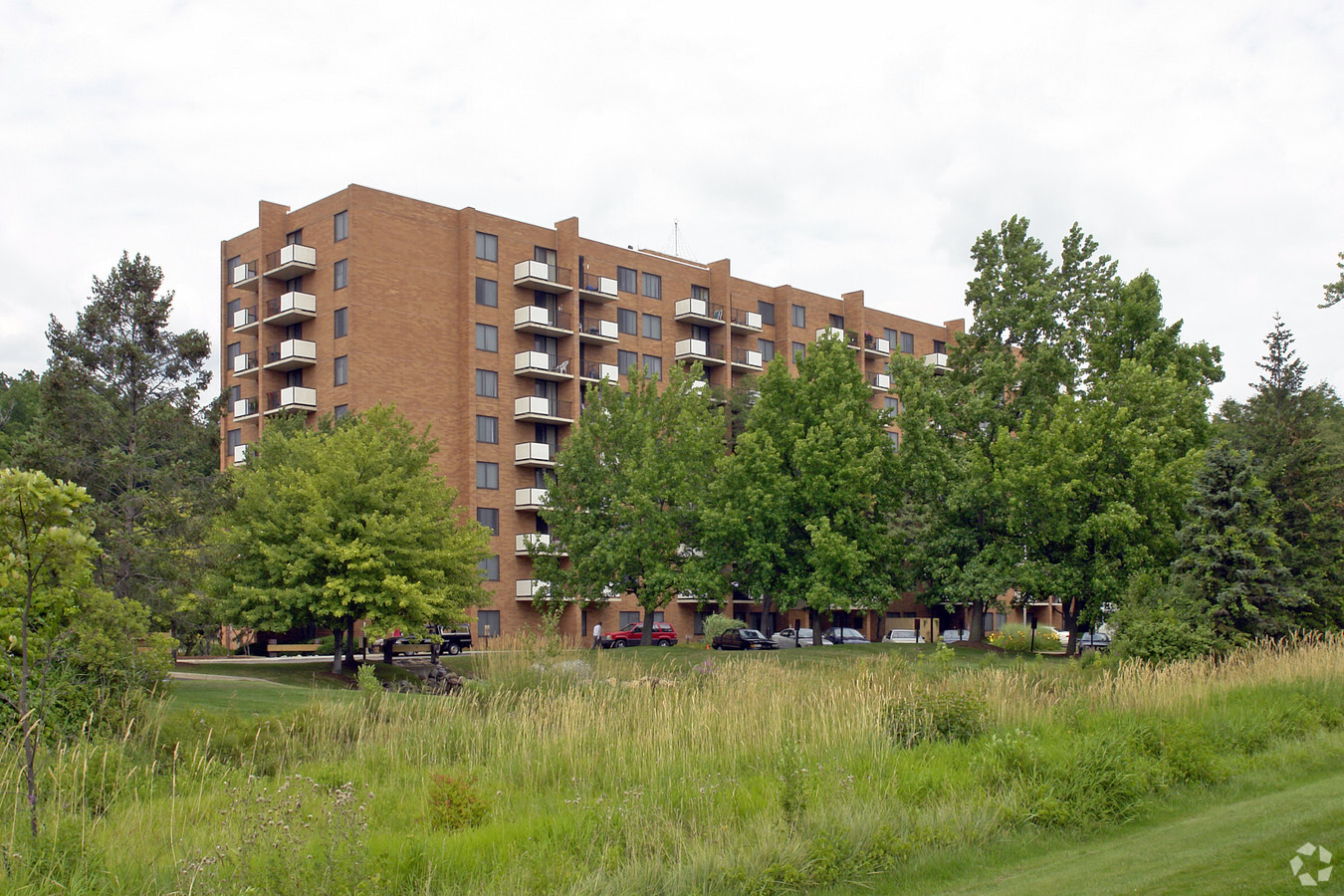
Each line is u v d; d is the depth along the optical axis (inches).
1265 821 445.4
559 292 2605.8
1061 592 1636.3
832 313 3297.2
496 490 2433.6
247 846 372.5
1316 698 780.0
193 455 1365.7
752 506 1784.0
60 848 386.3
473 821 482.0
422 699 819.4
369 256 2293.3
